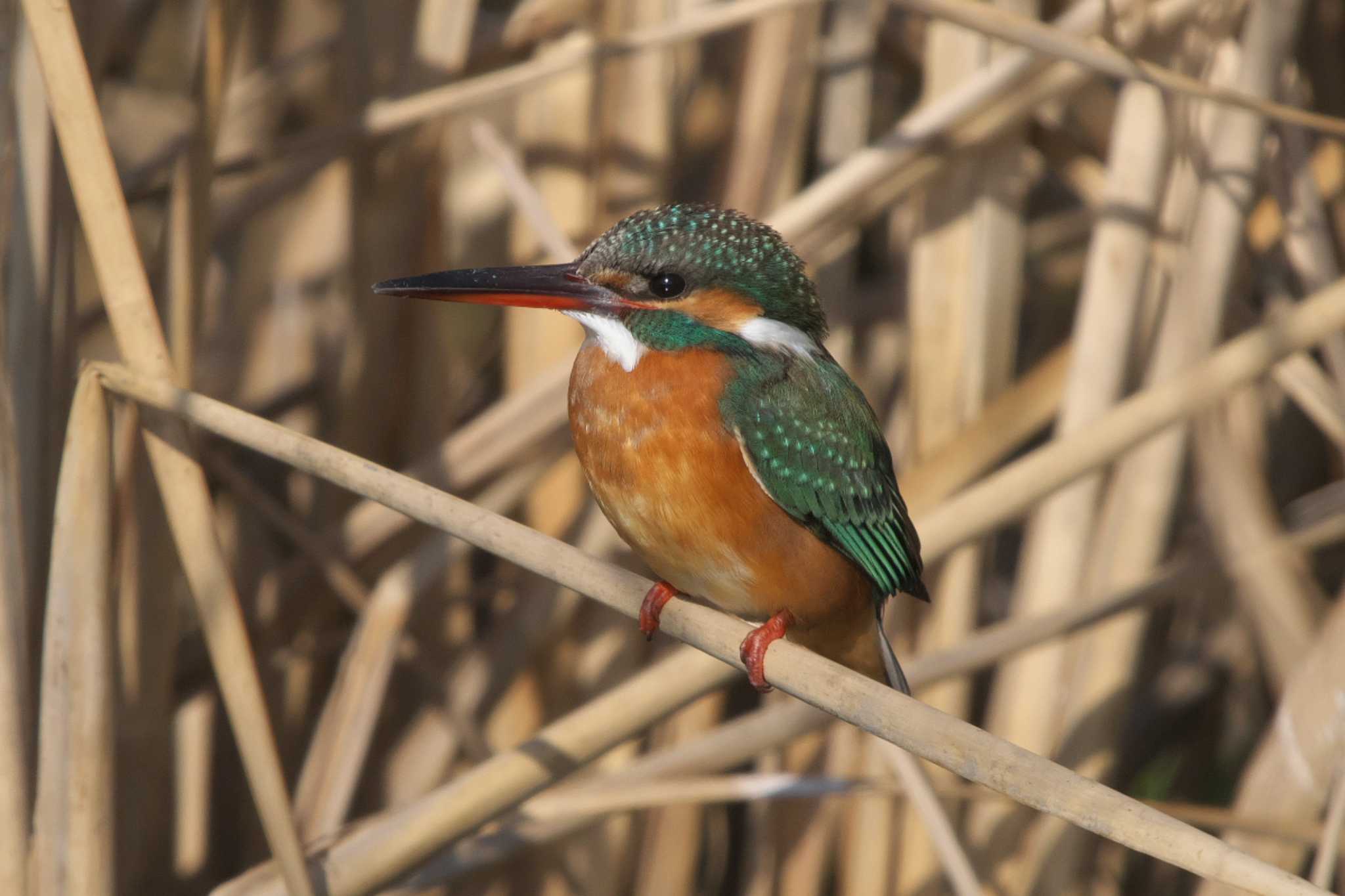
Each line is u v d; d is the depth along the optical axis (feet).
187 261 26.30
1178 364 29.45
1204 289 28.19
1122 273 30.94
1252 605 19.26
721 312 25.79
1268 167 30.89
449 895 35.17
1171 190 32.30
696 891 39.34
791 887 34.71
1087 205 42.22
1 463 21.94
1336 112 36.76
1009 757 17.97
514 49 37.50
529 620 35.24
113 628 21.35
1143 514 31.04
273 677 36.68
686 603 23.62
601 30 35.94
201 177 26.30
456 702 34.04
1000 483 26.21
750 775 36.88
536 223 32.35
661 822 35.17
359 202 35.76
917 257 34.60
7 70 25.03
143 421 21.30
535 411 33.83
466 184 40.27
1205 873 16.72
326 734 31.81
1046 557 31.99
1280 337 24.54
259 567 37.32
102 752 21.07
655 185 35.96
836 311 36.78
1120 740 32.24
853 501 26.25
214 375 39.58
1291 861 27.37
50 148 24.75
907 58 40.27
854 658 27.96
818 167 38.60
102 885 20.95
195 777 35.88
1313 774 24.98
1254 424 33.68
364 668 32.17
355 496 37.81
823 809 34.68
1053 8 36.81
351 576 34.99
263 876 23.62
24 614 22.35
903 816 33.55
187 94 45.19
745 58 36.52
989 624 41.81
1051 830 32.68
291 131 42.11
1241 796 26.43
